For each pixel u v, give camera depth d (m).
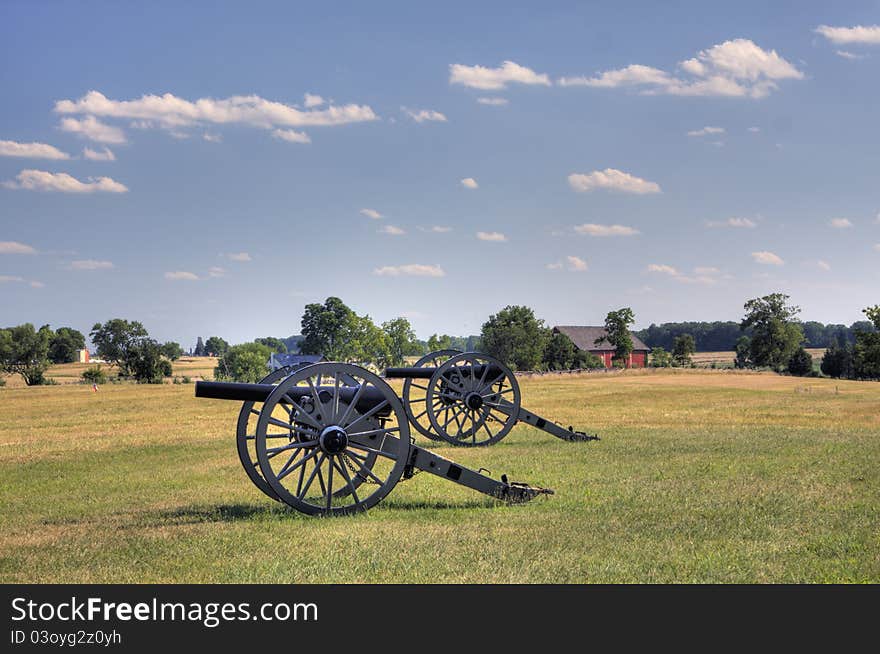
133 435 27.39
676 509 12.75
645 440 23.42
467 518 12.21
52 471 19.27
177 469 18.98
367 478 14.41
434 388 23.09
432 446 22.48
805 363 144.12
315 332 147.50
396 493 14.61
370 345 149.12
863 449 20.92
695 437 24.19
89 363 169.75
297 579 9.16
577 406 39.12
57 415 38.44
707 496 13.96
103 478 17.89
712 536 10.91
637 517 12.15
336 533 11.22
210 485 16.50
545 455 20.02
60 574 9.54
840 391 53.59
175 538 11.18
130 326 117.56
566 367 134.75
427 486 15.39
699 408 37.69
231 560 9.93
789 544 10.48
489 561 9.72
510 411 23.42
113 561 10.06
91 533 11.77
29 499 15.38
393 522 11.96
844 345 139.75
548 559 9.77
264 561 9.85
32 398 56.41
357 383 13.74
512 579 9.05
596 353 154.75
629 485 15.20
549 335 137.00
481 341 135.12
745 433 25.44
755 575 9.19
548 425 23.62
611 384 61.06
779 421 30.59
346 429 12.80
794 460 18.75
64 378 132.12
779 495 14.00
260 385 12.92
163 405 45.09
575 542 10.56
